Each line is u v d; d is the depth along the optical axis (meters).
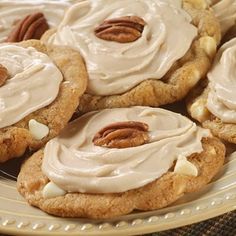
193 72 0.43
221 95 0.41
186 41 0.43
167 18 0.44
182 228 0.38
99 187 0.36
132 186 0.36
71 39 0.44
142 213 0.36
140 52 0.43
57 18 0.47
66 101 0.41
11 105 0.40
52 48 0.44
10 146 0.39
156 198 0.36
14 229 0.35
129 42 0.43
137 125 0.39
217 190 0.37
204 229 0.38
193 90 0.43
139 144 0.38
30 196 0.37
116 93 0.42
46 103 0.40
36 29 0.46
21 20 0.47
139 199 0.36
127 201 0.36
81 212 0.36
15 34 0.46
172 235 0.38
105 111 0.41
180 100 0.44
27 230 0.35
